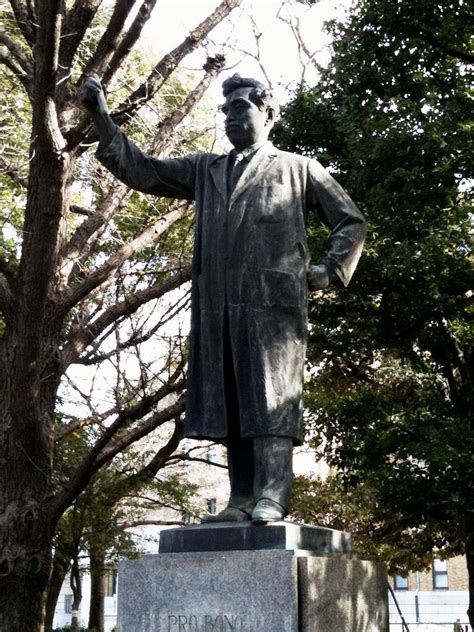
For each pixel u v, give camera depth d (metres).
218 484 27.95
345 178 16.09
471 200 14.93
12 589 13.18
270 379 5.69
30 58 13.67
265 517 5.39
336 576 5.32
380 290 14.91
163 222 14.31
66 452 20.39
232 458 6.00
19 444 12.97
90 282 13.49
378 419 16.30
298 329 5.84
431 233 14.33
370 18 15.91
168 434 24.97
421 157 14.45
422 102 15.57
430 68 16.53
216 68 14.11
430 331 15.95
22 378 12.33
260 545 5.34
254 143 6.16
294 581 5.04
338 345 16.34
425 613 45.16
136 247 13.83
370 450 15.77
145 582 5.38
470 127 14.13
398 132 14.45
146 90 12.94
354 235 6.05
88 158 14.82
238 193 5.97
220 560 5.21
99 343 16.81
